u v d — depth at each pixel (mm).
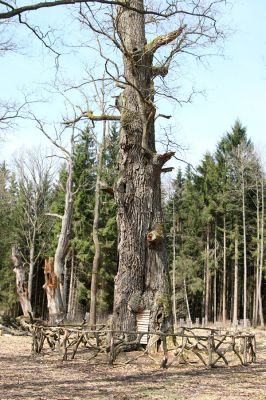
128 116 14242
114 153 29547
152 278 13906
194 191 50406
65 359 12320
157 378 9875
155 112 13695
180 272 49344
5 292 48156
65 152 24234
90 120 15352
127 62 14469
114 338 11953
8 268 47156
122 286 13758
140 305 13555
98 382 9234
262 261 43344
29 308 23500
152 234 13930
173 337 13344
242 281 51938
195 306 54531
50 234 44938
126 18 14430
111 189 14766
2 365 11406
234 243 47312
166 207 52531
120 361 12062
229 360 12836
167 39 14156
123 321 13531
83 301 47312
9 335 19984
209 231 50188
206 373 10719
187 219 51438
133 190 14148
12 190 46531
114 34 13414
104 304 43656
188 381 9555
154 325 13391
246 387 9008
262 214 43094
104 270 43250
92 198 43500
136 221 14031
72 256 44406
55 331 13773
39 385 8773
